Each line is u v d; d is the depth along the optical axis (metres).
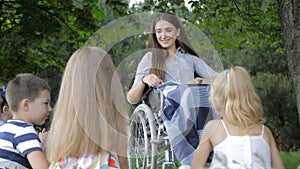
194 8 10.10
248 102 3.36
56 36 9.91
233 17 10.54
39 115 3.40
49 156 2.93
